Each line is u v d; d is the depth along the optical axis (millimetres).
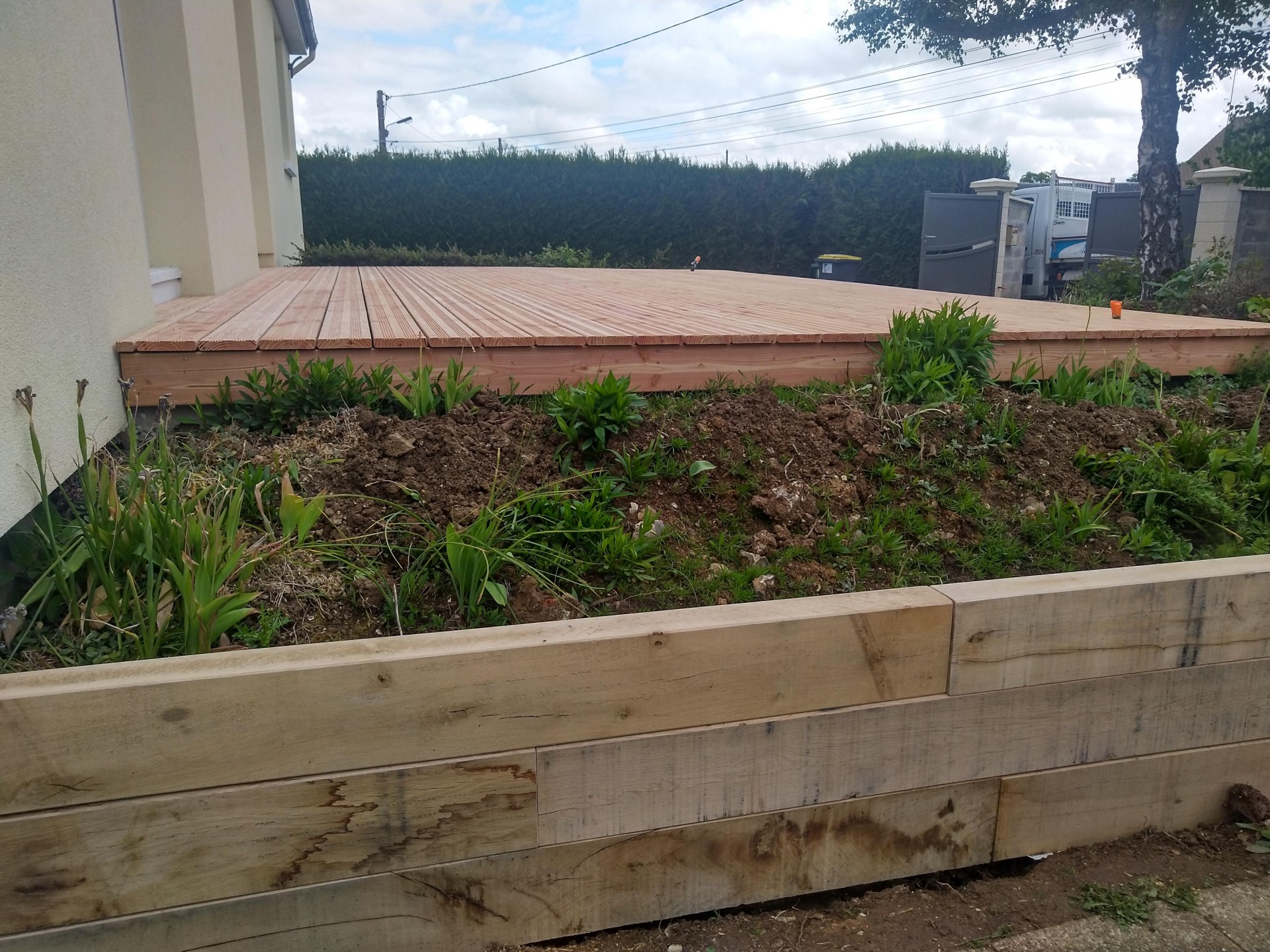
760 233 18547
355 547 2316
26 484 2064
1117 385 3740
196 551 2043
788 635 1855
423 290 6461
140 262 3293
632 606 2297
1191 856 2254
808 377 3516
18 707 1447
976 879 2223
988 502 2887
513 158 17016
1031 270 15391
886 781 2021
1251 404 3836
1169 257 10117
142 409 2926
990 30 12344
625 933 1928
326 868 1667
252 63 9492
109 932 1573
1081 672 2111
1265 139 12445
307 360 3016
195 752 1546
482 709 1686
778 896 2012
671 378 3340
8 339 1977
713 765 1871
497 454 2729
